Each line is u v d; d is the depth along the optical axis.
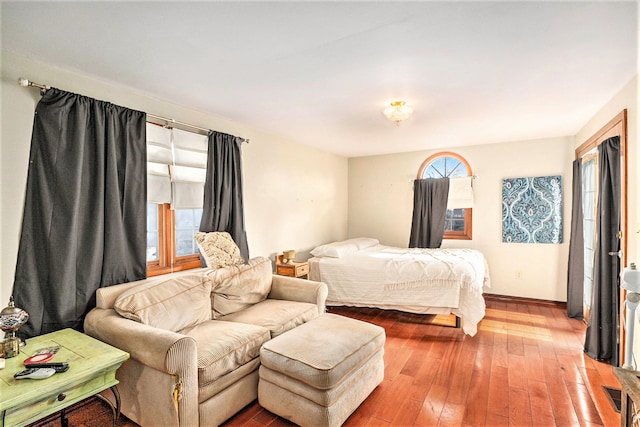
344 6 1.54
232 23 1.69
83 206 2.32
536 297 4.58
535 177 4.52
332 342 2.17
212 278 2.75
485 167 4.86
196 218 3.35
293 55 2.06
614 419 2.03
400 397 2.29
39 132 2.12
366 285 3.93
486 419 2.05
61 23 1.69
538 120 3.56
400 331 3.54
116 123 2.50
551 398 2.26
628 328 1.79
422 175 5.32
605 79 2.44
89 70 2.27
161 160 2.83
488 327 3.64
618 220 2.69
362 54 2.04
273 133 4.10
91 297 2.33
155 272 2.90
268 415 2.13
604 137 3.03
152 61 2.14
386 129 3.94
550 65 2.20
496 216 4.80
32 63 2.11
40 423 2.00
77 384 1.62
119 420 2.06
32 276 2.09
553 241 4.46
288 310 2.81
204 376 1.89
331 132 4.06
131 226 2.60
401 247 5.50
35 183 2.11
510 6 1.55
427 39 1.85
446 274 3.54
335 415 1.89
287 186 4.40
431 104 3.00
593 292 2.91
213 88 2.62
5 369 1.62
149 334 1.88
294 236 4.54
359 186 5.86
